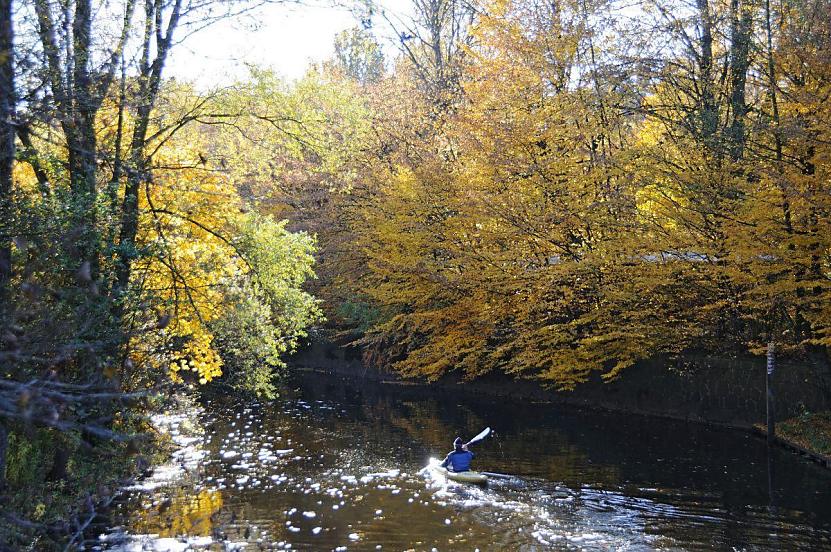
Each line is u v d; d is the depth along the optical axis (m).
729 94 21.73
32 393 4.42
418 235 24.69
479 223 23.72
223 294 16.62
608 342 22.38
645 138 24.17
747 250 17.56
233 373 18.28
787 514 12.53
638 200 21.11
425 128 30.94
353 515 12.72
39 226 9.15
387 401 26.92
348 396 28.36
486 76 23.77
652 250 20.09
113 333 10.95
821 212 16.64
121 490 13.92
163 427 19.52
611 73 21.09
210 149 17.97
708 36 21.83
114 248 12.62
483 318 24.22
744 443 18.31
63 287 9.15
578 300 22.72
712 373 21.38
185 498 13.72
